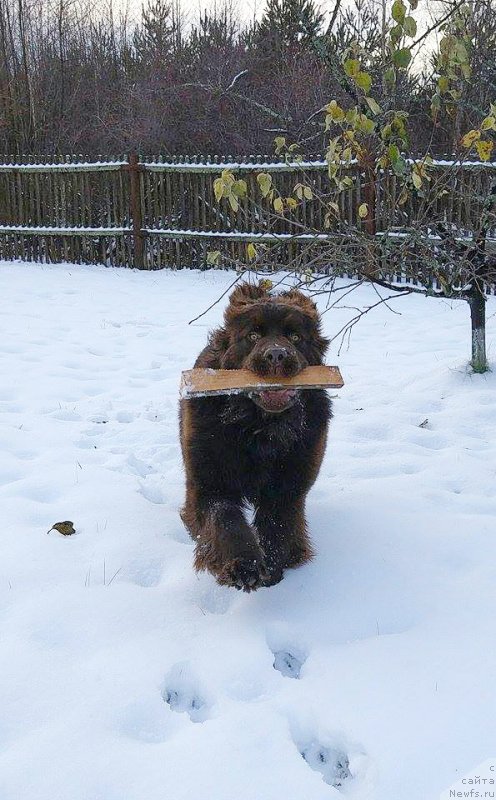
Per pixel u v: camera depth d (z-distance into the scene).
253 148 11.80
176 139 12.79
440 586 3.30
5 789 2.19
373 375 5.87
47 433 4.82
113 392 5.57
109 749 2.35
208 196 9.74
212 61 13.05
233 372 3.20
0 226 10.86
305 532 3.55
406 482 4.21
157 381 5.84
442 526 3.78
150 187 10.02
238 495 3.44
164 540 3.69
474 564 3.47
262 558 3.12
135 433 4.88
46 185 10.57
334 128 8.09
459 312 7.65
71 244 10.58
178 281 9.31
